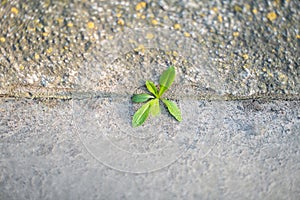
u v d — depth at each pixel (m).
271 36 0.49
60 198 0.44
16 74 0.50
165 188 0.45
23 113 0.49
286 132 0.48
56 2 0.49
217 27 0.49
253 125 0.49
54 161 0.46
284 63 0.50
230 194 0.45
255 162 0.46
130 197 0.44
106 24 0.49
